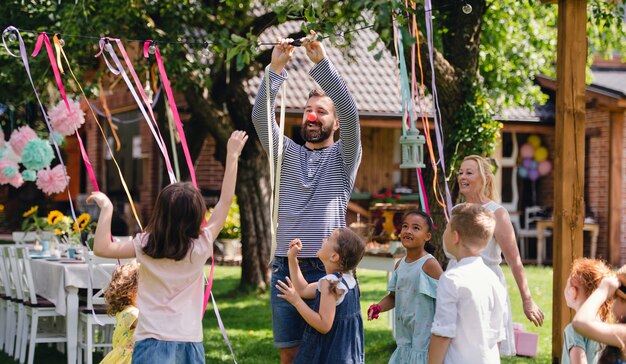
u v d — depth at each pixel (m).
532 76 8.41
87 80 9.09
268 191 9.16
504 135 13.66
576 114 4.39
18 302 5.92
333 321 3.36
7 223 15.23
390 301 3.86
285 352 3.76
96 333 6.10
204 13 7.76
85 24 7.09
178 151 9.59
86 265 5.57
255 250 9.05
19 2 7.42
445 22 6.35
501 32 8.09
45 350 6.38
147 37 7.37
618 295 2.84
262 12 10.29
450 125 6.08
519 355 5.73
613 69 14.46
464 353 2.97
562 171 4.39
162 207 3.13
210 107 8.72
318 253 3.47
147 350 3.06
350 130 3.71
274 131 3.87
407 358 3.60
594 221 12.42
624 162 12.41
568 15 4.40
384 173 13.65
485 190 4.00
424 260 3.65
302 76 11.80
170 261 3.12
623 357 2.77
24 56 4.05
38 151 6.66
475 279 3.02
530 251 13.38
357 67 12.73
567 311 4.34
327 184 3.77
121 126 15.59
